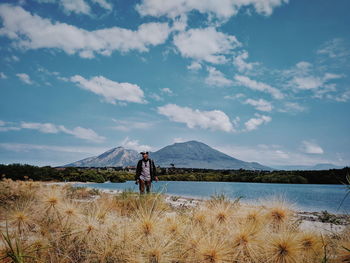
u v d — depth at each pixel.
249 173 53.31
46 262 1.87
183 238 2.03
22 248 1.83
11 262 1.73
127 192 6.86
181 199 10.20
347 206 11.77
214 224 2.24
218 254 1.73
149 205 3.00
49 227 2.23
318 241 2.02
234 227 2.09
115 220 2.33
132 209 3.30
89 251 2.00
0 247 1.79
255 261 1.78
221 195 2.87
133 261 1.77
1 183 7.02
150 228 1.99
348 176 2.46
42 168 34.97
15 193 4.83
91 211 2.42
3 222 2.19
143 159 8.92
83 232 2.06
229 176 54.25
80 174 40.06
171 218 2.34
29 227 2.23
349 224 2.35
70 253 2.01
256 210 2.26
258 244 1.83
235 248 1.83
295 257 1.76
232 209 2.40
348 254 1.78
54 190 2.55
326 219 5.25
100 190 9.38
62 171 38.03
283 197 2.38
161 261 1.77
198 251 1.78
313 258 1.87
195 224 2.34
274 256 1.76
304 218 5.56
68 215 2.26
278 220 2.23
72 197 3.29
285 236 1.84
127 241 1.95
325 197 17.70
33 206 2.39
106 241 1.98
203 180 55.62
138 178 8.88
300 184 39.97
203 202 2.92
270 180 42.97
